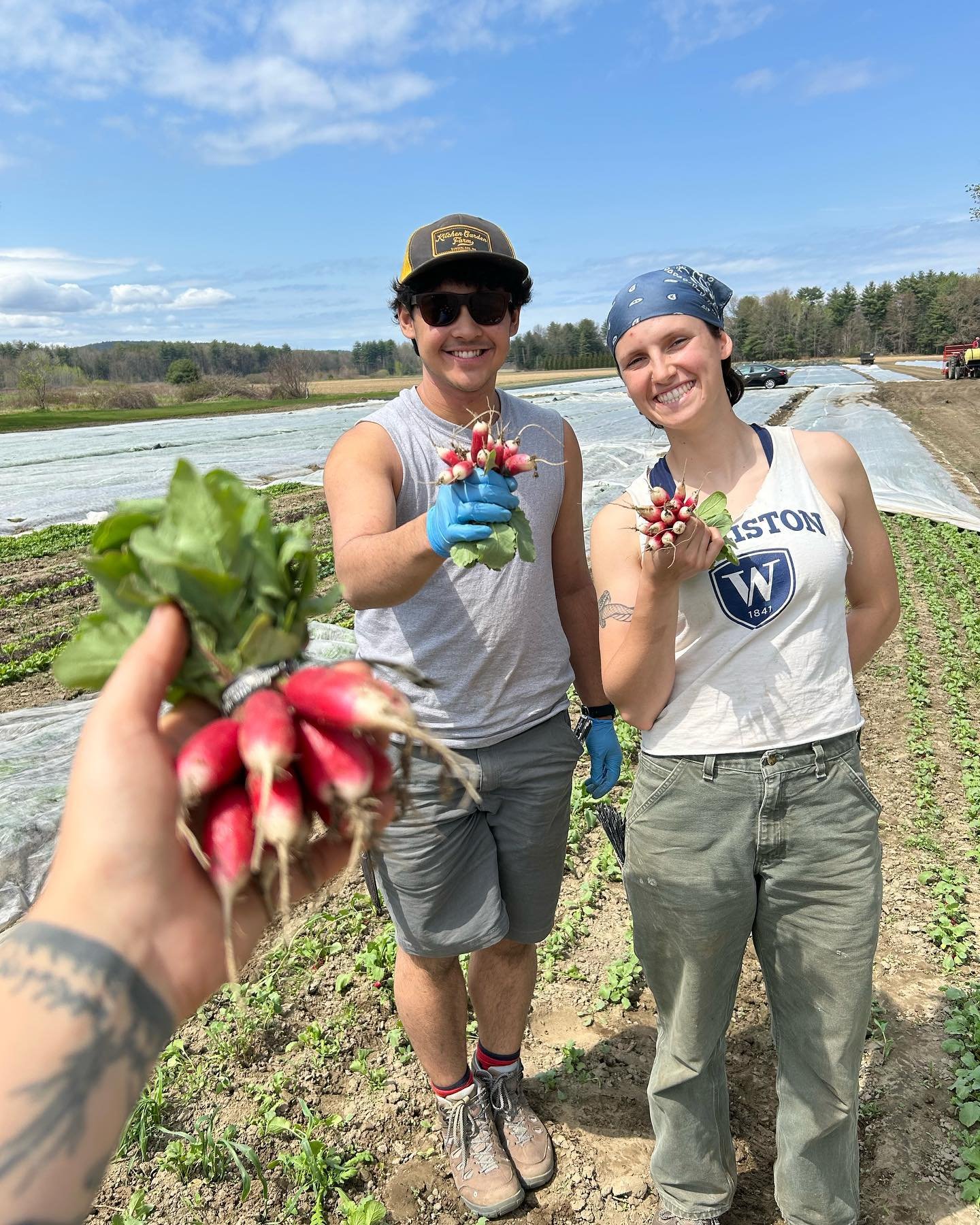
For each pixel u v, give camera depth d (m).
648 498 1.34
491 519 0.99
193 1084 1.75
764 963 1.32
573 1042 1.84
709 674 1.23
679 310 1.22
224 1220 1.49
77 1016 0.56
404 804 0.80
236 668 0.74
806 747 1.21
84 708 3.61
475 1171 1.50
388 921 2.23
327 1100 1.72
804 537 1.23
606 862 2.42
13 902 2.29
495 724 1.37
